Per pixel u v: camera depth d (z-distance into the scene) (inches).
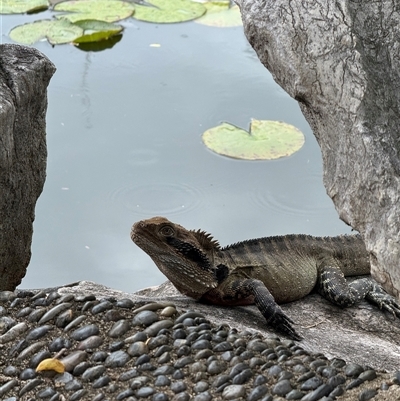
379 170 55.3
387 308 66.9
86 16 106.0
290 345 58.7
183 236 64.5
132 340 58.7
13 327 59.7
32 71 62.4
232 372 56.9
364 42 58.6
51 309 60.4
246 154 85.2
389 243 54.1
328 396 55.4
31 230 64.7
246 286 64.9
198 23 106.3
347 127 56.7
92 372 57.4
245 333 59.4
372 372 56.2
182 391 56.3
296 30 58.7
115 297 62.6
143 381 56.8
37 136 63.7
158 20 106.4
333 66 57.7
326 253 69.2
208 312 64.3
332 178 56.9
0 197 61.5
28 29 102.4
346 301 67.1
